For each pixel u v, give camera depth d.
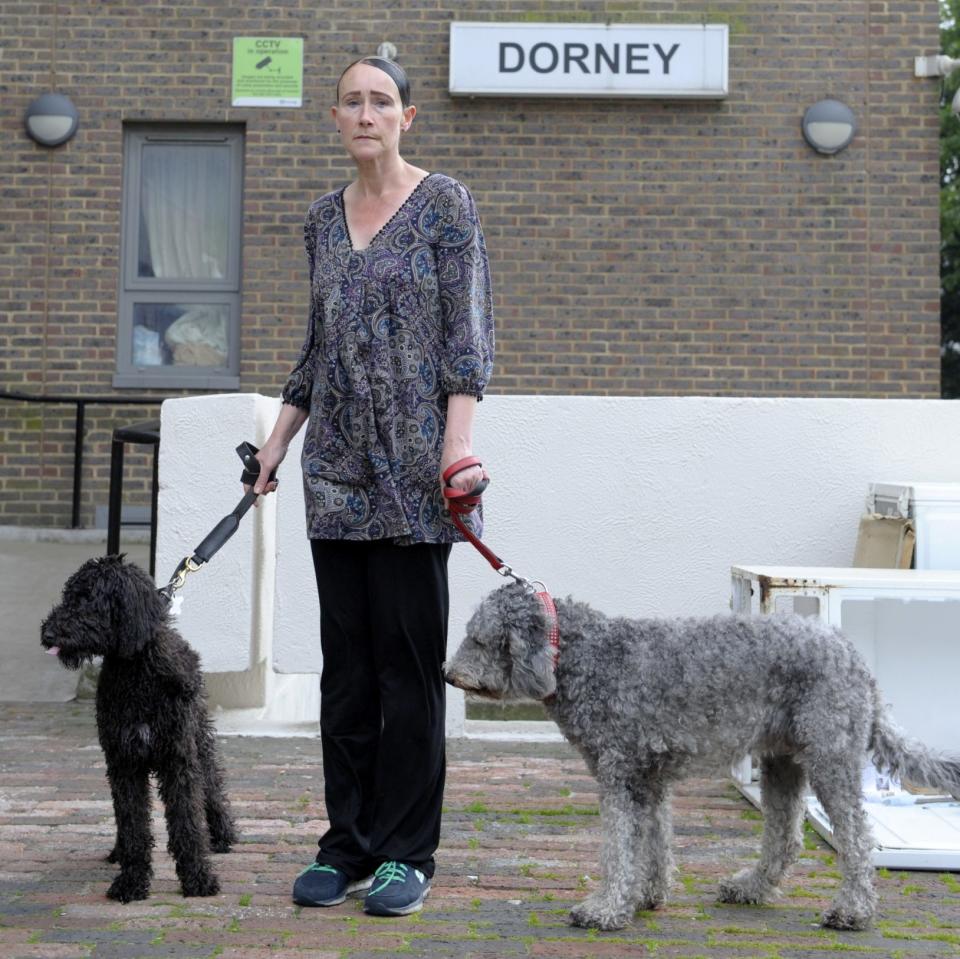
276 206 9.99
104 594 3.62
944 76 9.97
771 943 3.57
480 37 9.80
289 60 9.99
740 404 6.23
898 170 9.95
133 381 10.04
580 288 9.93
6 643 7.60
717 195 9.94
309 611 6.12
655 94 9.81
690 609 6.22
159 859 4.29
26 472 10.00
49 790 5.12
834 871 4.25
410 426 3.80
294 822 4.73
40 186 10.02
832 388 9.93
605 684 3.65
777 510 6.23
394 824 3.85
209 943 3.49
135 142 10.18
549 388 9.95
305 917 3.72
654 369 9.93
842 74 9.95
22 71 10.02
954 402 6.25
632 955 3.45
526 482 6.20
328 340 3.87
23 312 10.01
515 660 3.58
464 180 9.94
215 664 6.14
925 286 9.93
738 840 4.59
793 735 3.71
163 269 10.22
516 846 4.46
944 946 3.57
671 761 3.71
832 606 4.76
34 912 3.73
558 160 9.94
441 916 3.75
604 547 6.20
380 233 3.86
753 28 9.96
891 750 3.74
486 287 3.95
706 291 9.93
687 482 6.22
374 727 3.97
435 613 3.86
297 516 6.11
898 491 5.80
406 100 3.97
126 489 10.01
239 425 6.15
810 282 9.93
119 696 3.76
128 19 10.02
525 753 5.93
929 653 5.14
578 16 9.96
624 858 3.66
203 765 4.27
